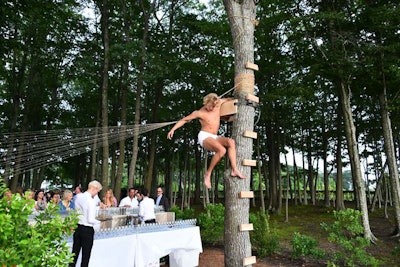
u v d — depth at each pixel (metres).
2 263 2.05
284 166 24.69
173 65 14.41
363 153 20.33
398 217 11.16
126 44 12.31
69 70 16.97
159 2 15.99
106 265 5.38
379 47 10.50
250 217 9.35
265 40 13.84
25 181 23.03
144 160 24.44
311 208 19.08
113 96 18.94
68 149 5.49
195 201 23.38
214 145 4.30
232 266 4.35
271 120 17.44
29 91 17.48
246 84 4.78
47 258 2.28
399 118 12.91
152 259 5.89
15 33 13.98
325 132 20.08
